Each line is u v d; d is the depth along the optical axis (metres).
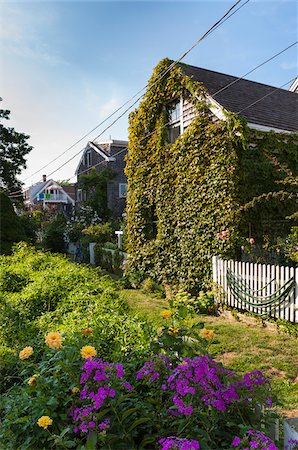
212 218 8.11
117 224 19.78
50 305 5.09
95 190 23.02
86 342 2.54
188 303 7.66
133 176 11.09
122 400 1.86
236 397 1.84
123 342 2.86
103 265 14.94
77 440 1.77
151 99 10.34
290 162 8.65
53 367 2.21
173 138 10.11
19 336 3.85
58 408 1.97
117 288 6.99
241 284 6.84
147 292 9.46
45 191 38.94
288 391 3.74
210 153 8.20
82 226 20.02
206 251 8.23
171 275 9.42
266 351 5.00
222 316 7.21
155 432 1.89
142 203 10.70
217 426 1.85
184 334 2.41
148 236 10.61
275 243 8.05
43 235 22.30
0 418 2.23
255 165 7.98
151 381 1.98
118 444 1.75
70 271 6.32
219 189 7.95
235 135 7.72
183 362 2.05
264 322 6.25
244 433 1.70
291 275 5.86
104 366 1.99
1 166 27.31
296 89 14.68
